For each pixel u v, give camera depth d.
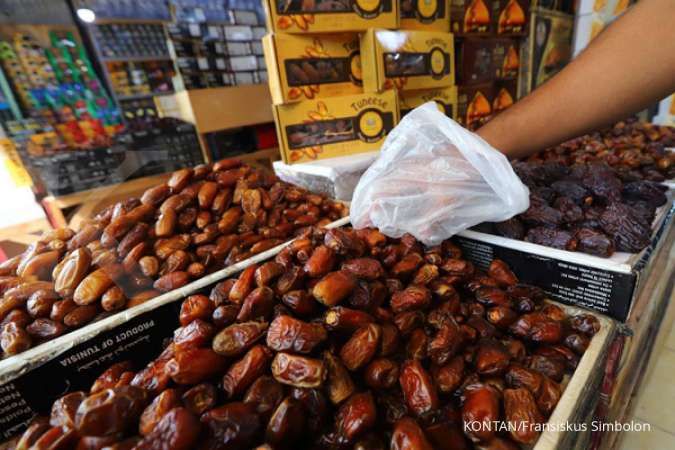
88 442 0.18
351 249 0.32
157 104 0.99
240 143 1.15
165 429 0.17
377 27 0.58
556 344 0.28
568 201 0.38
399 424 0.20
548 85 0.38
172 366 0.21
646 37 0.30
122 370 0.28
